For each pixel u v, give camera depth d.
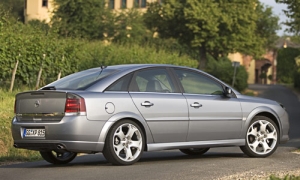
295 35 70.19
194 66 86.69
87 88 19.36
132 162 19.56
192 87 21.16
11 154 28.16
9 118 32.22
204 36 110.50
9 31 46.25
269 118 22.22
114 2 143.88
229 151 24.73
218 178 16.81
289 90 115.44
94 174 17.78
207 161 20.92
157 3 116.50
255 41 113.56
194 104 20.77
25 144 19.36
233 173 17.83
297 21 66.56
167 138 20.27
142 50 71.62
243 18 109.94
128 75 20.00
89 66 60.03
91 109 18.84
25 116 19.52
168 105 20.25
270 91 111.62
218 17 109.44
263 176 17.09
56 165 20.72
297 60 71.12
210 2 110.00
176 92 20.70
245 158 21.81
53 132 18.73
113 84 19.62
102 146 19.00
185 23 111.75
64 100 18.83
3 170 19.25
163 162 20.72
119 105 19.34
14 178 17.36
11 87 43.66
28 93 19.48
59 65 48.69
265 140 22.11
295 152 23.94
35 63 46.31
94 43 65.44
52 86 19.84
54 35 50.44
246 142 21.81
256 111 21.92
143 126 19.72
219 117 21.20
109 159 19.22
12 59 44.25
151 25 116.12
